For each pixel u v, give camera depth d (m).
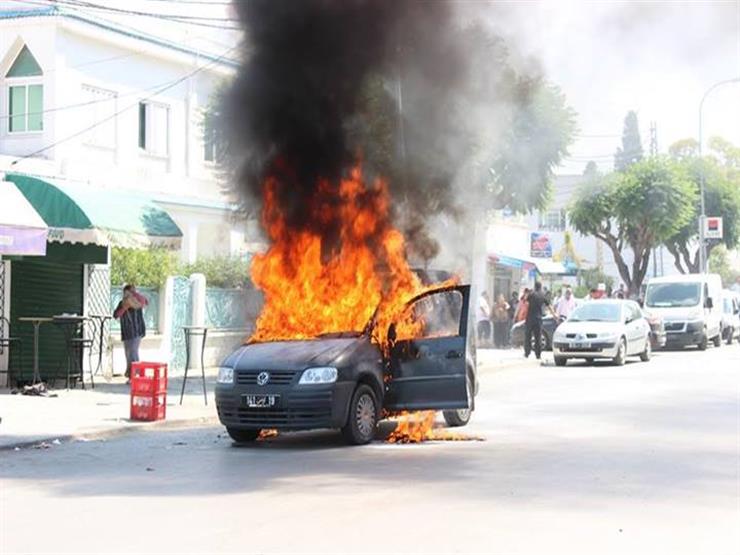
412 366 11.87
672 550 6.36
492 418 13.93
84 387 17.55
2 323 17.27
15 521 7.18
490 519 7.20
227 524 7.04
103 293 19.34
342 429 11.22
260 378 11.17
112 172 23.11
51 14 21.59
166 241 17.45
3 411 14.17
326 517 7.27
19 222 14.84
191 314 21.88
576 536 6.68
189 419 13.94
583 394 17.47
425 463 9.91
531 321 25.83
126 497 8.12
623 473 9.27
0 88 22.22
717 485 8.67
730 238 52.00
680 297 33.47
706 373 22.27
